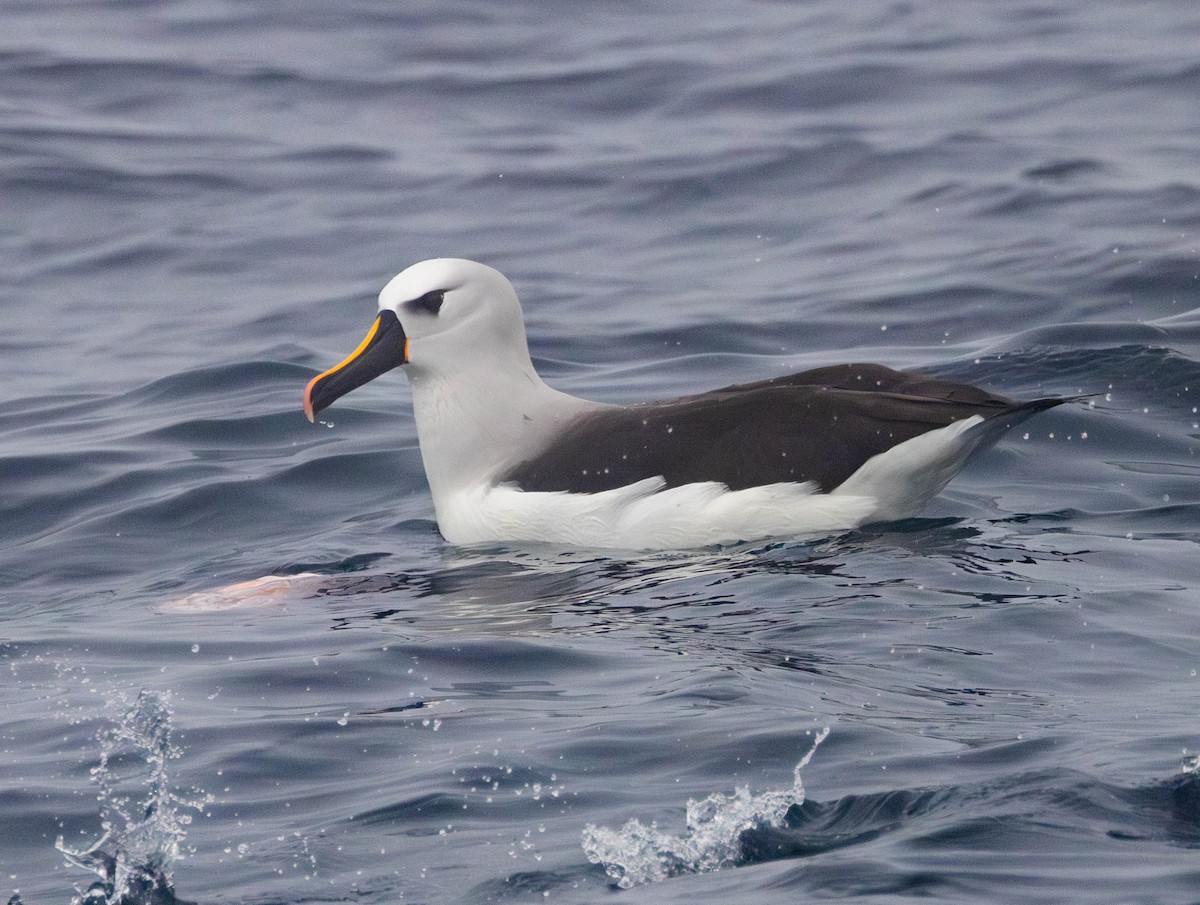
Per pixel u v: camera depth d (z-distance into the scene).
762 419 14.52
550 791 9.40
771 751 9.72
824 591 12.76
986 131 28.72
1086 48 32.59
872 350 20.45
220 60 35.22
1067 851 8.30
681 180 27.72
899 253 23.91
